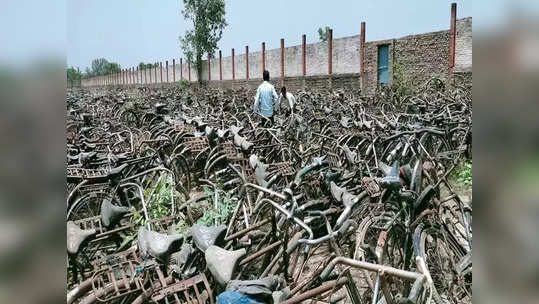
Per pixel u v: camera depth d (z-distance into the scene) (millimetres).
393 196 2756
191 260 2080
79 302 1923
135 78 50688
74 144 4742
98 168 4109
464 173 4328
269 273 2463
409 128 4820
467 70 12961
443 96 8555
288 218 2373
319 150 4766
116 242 2750
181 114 8156
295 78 21062
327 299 2102
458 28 13289
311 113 7453
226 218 2936
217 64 29500
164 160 4992
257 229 2771
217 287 1978
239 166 4156
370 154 4574
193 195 4648
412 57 15055
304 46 20391
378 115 6965
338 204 2910
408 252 2572
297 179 3049
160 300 1941
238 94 13164
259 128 5730
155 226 2949
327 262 2154
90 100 12711
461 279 2326
